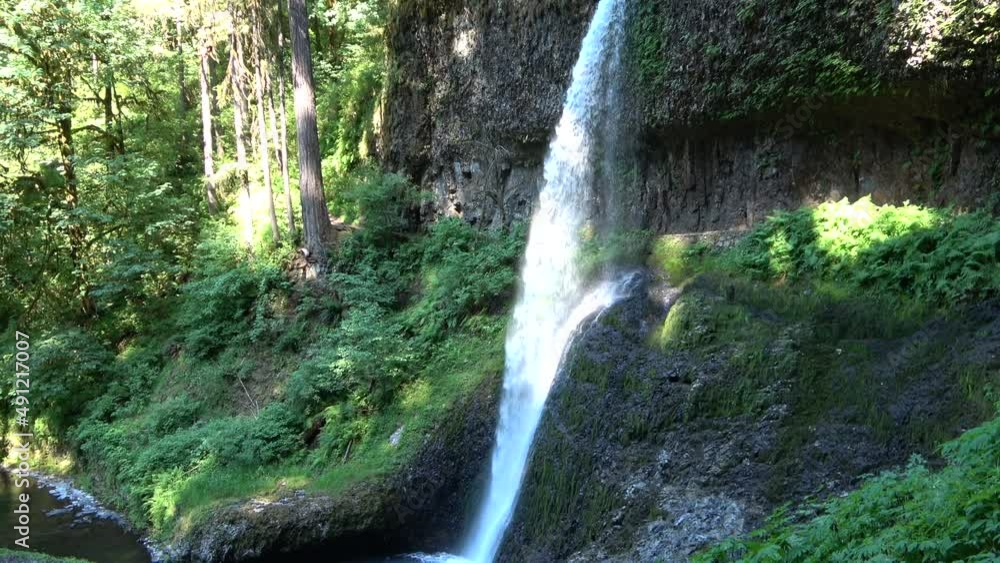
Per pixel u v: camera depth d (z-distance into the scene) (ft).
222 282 52.80
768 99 30.66
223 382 49.37
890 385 21.58
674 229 36.29
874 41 26.37
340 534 33.58
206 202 68.80
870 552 13.76
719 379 25.03
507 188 48.29
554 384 31.04
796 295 26.73
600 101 39.29
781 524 19.81
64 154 63.82
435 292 45.21
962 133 25.93
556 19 42.75
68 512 43.19
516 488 31.76
